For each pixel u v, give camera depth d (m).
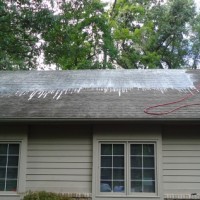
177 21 26.02
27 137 7.61
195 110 7.45
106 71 11.31
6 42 13.74
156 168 7.23
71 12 16.02
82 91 9.06
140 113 7.30
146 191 7.20
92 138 7.50
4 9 12.66
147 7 26.73
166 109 7.54
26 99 8.52
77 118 7.15
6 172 7.54
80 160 7.45
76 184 7.33
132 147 7.45
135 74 10.80
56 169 7.45
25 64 19.02
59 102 8.20
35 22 13.41
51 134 7.64
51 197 6.85
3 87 9.55
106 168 7.38
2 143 7.67
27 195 6.92
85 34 21.36
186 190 7.14
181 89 9.07
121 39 24.06
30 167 7.49
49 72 11.32
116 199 7.12
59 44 15.16
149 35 25.41
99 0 21.50
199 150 7.33
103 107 7.75
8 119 7.23
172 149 7.36
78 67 20.58
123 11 25.22
